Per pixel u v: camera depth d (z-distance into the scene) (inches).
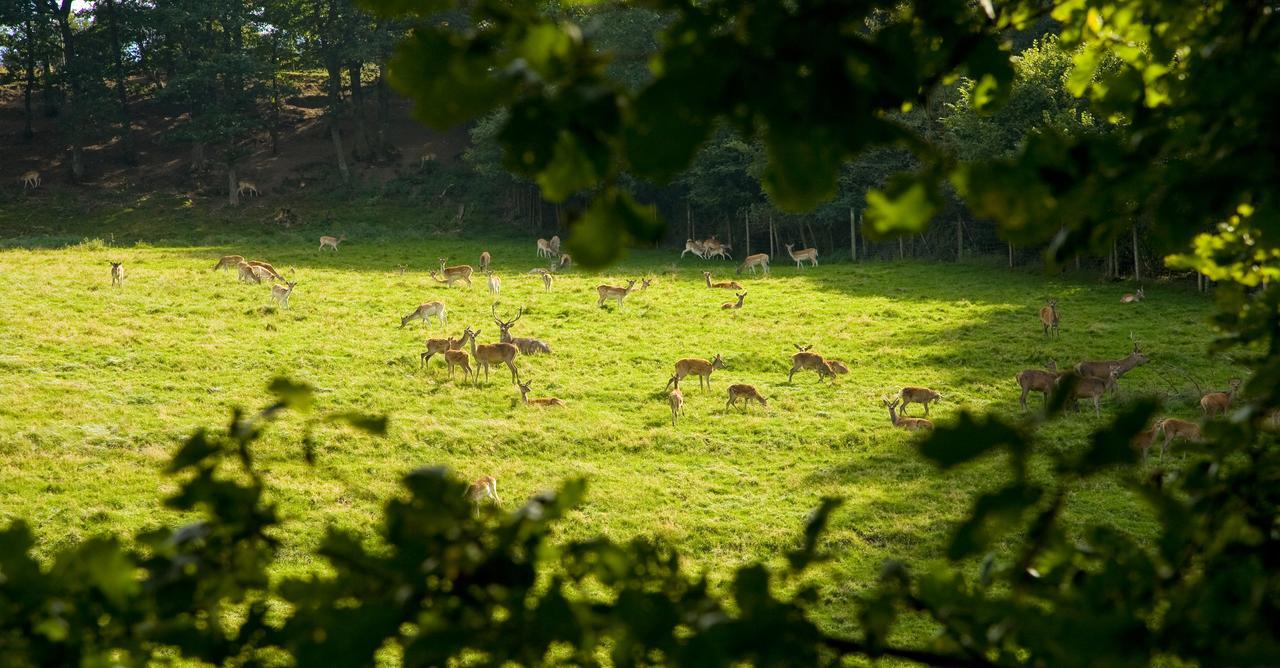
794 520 2960.1
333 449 3432.6
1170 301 5502.0
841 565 2593.5
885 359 4672.7
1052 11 339.9
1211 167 252.1
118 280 5782.5
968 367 4507.9
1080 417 3750.0
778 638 251.9
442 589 263.0
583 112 196.1
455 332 5132.9
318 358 4571.9
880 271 6820.9
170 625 270.5
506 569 264.2
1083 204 251.3
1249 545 313.0
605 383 4404.5
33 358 4350.4
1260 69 258.2
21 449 3376.0
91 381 4131.4
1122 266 6323.8
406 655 244.1
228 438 280.4
